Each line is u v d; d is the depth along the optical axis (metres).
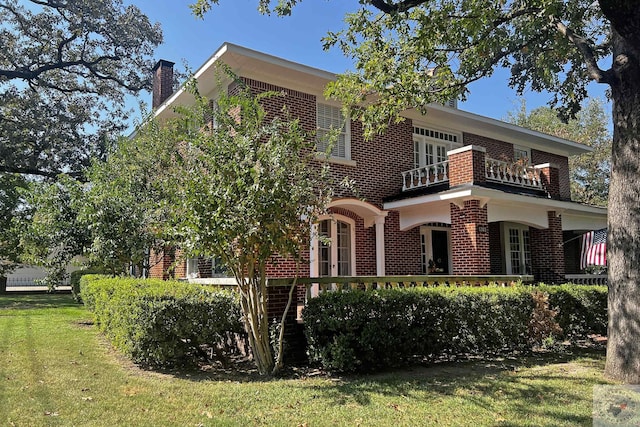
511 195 12.45
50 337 9.42
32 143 23.69
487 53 10.11
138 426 4.51
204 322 7.19
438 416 5.01
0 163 22.39
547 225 14.45
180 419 4.74
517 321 8.80
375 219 13.80
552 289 9.76
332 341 7.10
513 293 8.91
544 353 8.91
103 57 26.81
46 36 24.83
